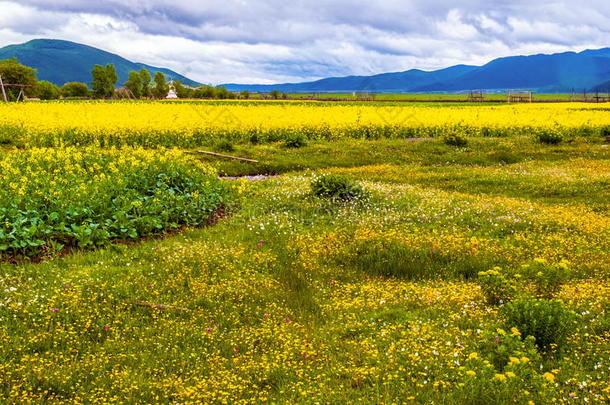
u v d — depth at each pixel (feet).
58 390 18.53
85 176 53.21
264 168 84.94
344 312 27.22
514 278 31.45
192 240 40.06
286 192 58.39
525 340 20.76
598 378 18.51
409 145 102.94
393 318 26.12
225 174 80.48
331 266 35.81
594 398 16.87
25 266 31.83
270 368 20.42
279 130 110.73
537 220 46.06
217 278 31.96
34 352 21.48
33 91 352.49
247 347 23.02
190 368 20.85
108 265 32.91
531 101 340.59
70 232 36.81
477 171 80.12
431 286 31.60
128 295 28.07
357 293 30.27
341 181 55.67
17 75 328.90
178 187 52.60
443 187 69.56
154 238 41.06
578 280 31.17
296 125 113.09
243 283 30.94
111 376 19.44
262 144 103.50
